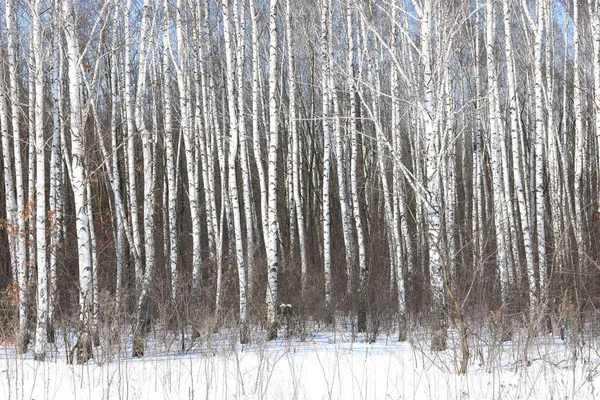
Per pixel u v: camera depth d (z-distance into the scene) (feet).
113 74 63.46
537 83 45.37
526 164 72.43
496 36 71.51
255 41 54.75
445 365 29.94
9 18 46.11
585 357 33.37
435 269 36.40
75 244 68.13
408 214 78.89
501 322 34.99
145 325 40.86
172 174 52.21
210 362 33.60
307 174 90.33
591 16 48.39
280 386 28.71
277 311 46.29
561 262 43.29
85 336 35.29
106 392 28.45
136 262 52.19
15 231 47.50
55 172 49.19
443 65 43.55
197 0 57.82
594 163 87.35
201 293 49.70
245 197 55.67
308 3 70.69
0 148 78.79
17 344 35.09
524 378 28.53
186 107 53.62
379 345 41.19
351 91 58.39
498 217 50.31
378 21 68.74
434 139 37.47
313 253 82.99
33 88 46.93
